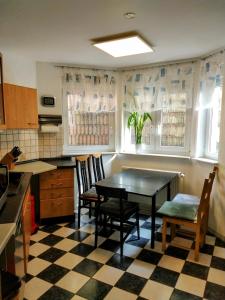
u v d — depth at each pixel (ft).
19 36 8.12
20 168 9.86
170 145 12.23
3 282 4.04
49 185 10.62
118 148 13.48
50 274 7.25
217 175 9.45
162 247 8.53
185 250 8.61
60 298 6.28
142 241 9.25
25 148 11.30
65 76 12.16
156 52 9.93
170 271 7.41
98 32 7.72
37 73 11.60
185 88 11.18
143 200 11.84
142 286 6.74
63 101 12.48
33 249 8.66
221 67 9.45
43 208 10.67
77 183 11.53
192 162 11.27
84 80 12.44
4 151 10.36
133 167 12.79
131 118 12.69
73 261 7.93
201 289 6.62
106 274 7.27
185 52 9.96
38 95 11.69
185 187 11.63
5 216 5.07
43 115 11.44
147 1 5.70
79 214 10.61
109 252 8.48
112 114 13.44
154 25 7.14
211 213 9.91
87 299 6.25
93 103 12.71
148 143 12.80
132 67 12.51
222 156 9.12
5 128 8.77
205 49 9.55
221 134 9.14
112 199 9.57
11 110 9.22
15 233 4.93
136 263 7.82
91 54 10.31
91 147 13.41
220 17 6.60
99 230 10.09
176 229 9.68
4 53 10.18
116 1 5.71
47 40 8.53
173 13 6.34
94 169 11.87
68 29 7.48
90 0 5.67
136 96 12.53
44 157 12.15
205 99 10.42
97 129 13.35
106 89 12.80
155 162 12.39
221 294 6.44
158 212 8.39
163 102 11.80
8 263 4.91
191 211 8.30
